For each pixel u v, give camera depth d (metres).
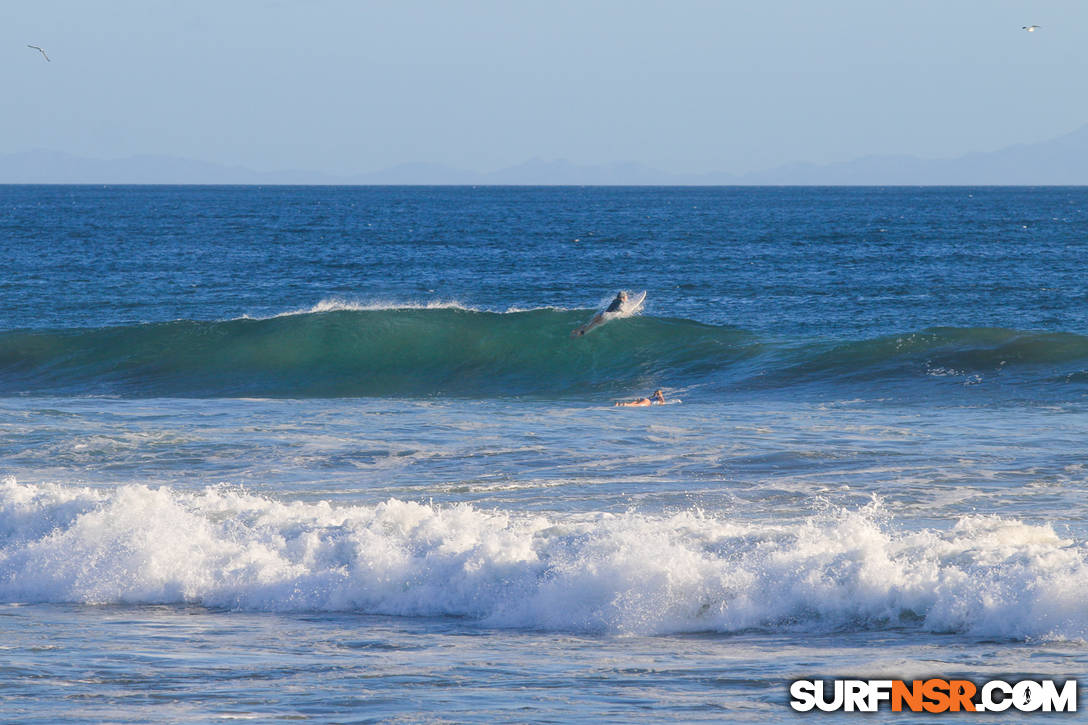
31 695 29.50
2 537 48.06
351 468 65.69
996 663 31.66
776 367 108.12
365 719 27.19
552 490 58.69
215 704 28.56
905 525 49.12
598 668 32.03
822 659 32.50
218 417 85.75
